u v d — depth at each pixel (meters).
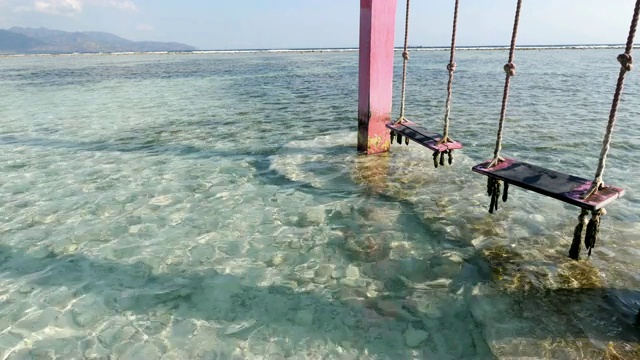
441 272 4.59
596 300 3.96
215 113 15.77
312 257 5.03
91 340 3.69
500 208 6.21
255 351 3.52
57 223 6.10
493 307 3.95
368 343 3.57
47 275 4.75
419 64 49.06
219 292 4.38
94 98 20.72
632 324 3.61
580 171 7.72
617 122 12.03
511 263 4.69
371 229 5.68
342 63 55.09
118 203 6.83
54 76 35.91
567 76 28.53
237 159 9.22
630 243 5.03
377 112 8.83
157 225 5.99
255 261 4.96
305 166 8.52
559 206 6.24
